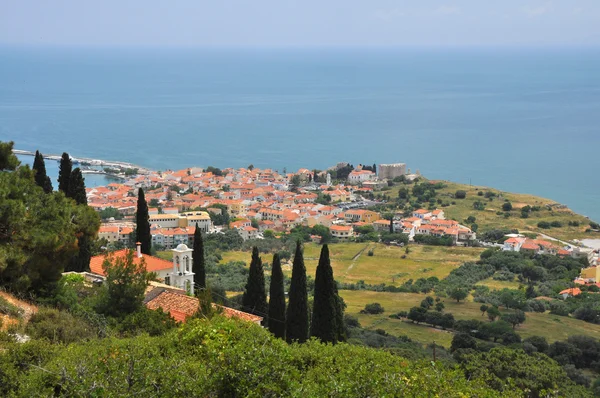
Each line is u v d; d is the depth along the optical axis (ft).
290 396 82.84
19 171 138.00
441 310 282.56
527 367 156.46
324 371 95.20
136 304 130.31
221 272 334.65
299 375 91.35
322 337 164.76
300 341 165.68
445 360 179.63
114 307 128.88
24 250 119.65
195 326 102.22
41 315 105.40
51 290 124.67
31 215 122.62
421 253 427.33
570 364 205.67
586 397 149.89
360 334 226.58
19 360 83.46
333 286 168.14
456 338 214.90
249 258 391.45
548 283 351.46
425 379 90.38
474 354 176.76
